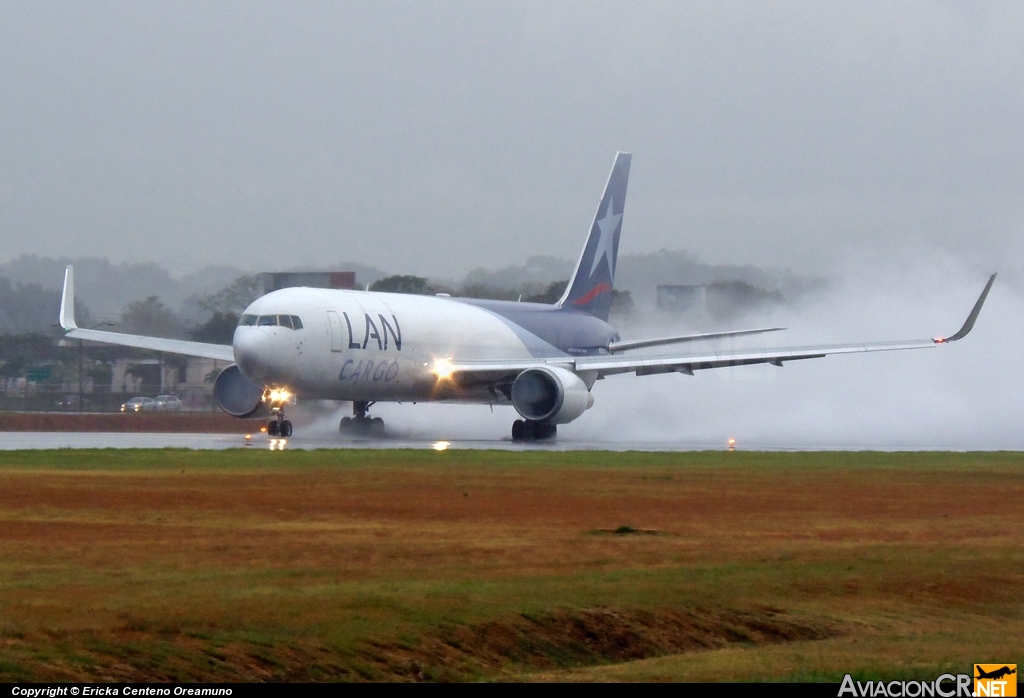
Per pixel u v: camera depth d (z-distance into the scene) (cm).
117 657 4691
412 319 18238
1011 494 10262
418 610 5462
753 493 9906
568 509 8656
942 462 13350
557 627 5512
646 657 5456
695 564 6700
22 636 4800
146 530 7269
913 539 7738
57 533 7081
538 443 17538
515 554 6831
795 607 6041
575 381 17650
